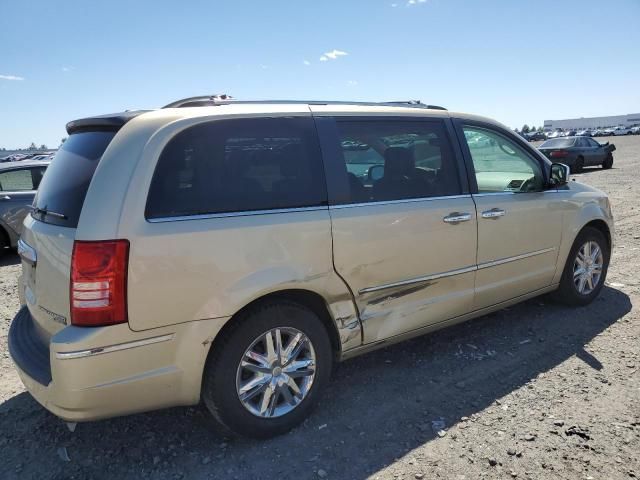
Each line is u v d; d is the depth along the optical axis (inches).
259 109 119.3
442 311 148.6
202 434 121.3
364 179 132.2
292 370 119.6
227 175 111.2
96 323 95.8
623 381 139.6
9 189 327.9
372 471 106.4
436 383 142.4
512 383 140.8
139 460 112.2
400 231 134.1
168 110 110.7
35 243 112.0
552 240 178.2
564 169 178.9
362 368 152.6
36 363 107.1
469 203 151.3
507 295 168.4
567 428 118.5
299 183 120.3
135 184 100.0
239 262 108.3
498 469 105.6
